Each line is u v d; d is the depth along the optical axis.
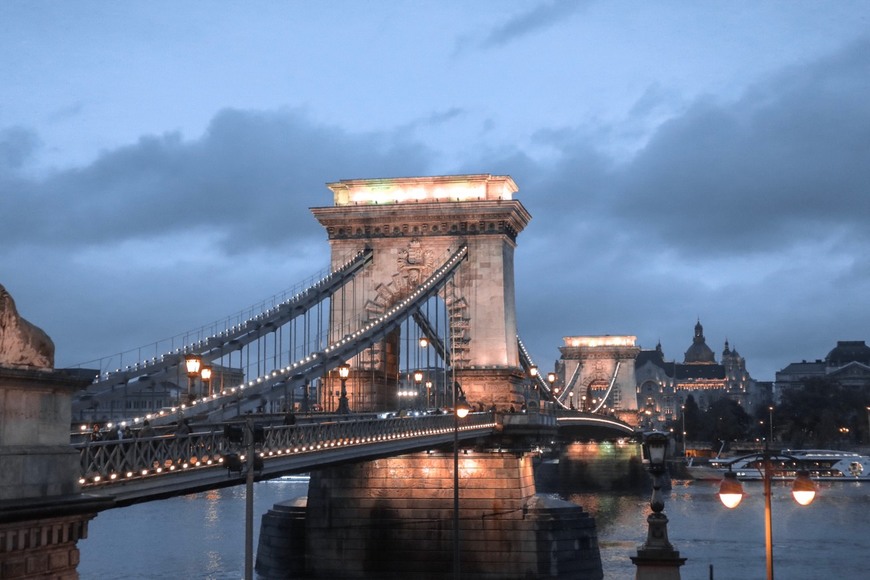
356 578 83.56
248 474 34.25
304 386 66.81
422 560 83.19
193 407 49.50
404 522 83.88
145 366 57.41
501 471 83.62
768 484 29.47
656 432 38.09
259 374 71.81
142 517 134.62
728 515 135.50
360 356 94.19
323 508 85.06
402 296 95.94
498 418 83.62
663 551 36.69
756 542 107.00
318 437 49.75
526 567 81.69
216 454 40.09
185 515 137.25
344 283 92.12
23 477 28.80
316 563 84.19
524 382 104.81
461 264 96.19
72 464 30.58
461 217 96.25
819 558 95.56
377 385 93.94
